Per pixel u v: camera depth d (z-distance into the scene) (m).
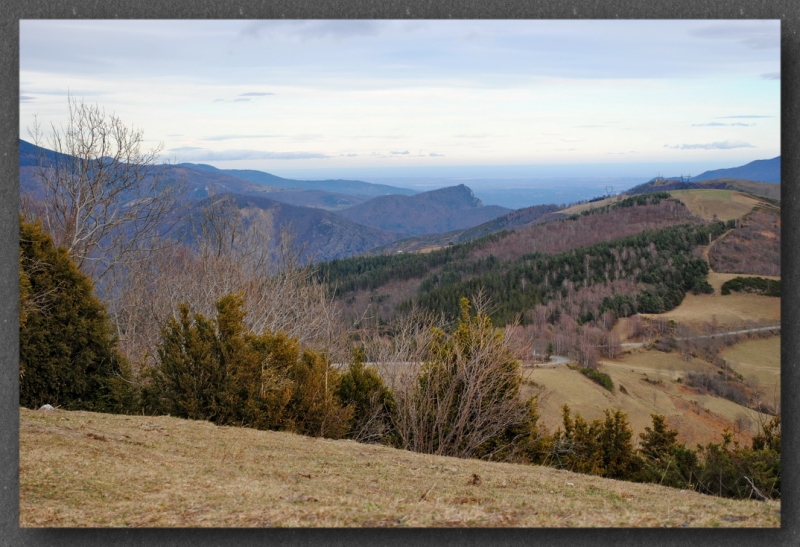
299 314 20.42
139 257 20.02
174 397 10.50
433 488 7.05
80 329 10.30
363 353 13.17
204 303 19.83
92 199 18.28
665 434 14.86
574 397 32.12
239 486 6.70
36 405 9.95
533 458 12.28
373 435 11.92
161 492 6.39
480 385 11.93
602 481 8.27
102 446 7.54
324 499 6.45
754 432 27.39
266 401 10.45
